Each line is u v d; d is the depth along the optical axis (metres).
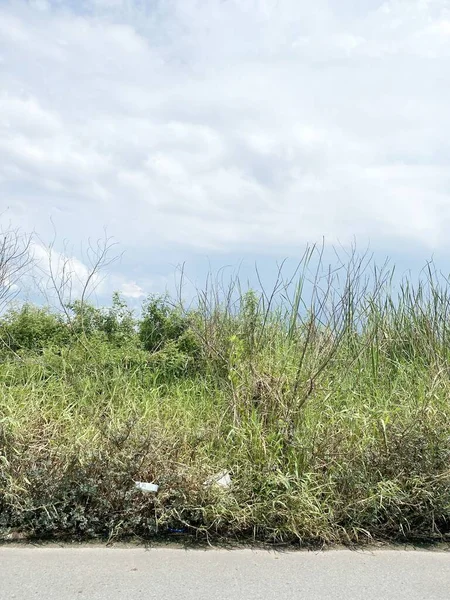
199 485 3.88
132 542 3.69
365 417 4.65
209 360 5.94
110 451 3.96
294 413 4.41
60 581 3.12
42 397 4.79
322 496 4.05
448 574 3.38
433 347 6.18
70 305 6.74
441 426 4.38
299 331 6.25
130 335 6.68
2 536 3.63
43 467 3.87
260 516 3.86
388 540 3.89
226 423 4.63
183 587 3.11
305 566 3.44
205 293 6.56
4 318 6.58
